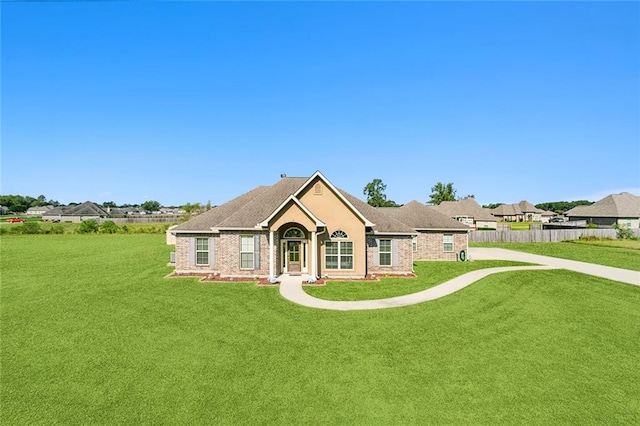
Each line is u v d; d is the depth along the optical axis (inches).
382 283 797.9
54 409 301.1
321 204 876.0
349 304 623.2
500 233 1736.0
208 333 478.9
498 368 377.7
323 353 414.6
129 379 352.2
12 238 1850.4
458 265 1042.7
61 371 368.5
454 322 525.7
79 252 1298.0
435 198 3427.7
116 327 502.0
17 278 836.0
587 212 2491.4
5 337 464.1
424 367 379.2
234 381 348.5
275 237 864.9
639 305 613.0
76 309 587.8
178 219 3277.6
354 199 1031.0
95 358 400.2
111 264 1035.3
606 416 293.9
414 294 694.5
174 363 387.5
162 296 675.4
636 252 1300.4
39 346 434.3
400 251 915.4
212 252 914.7
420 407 305.3
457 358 401.7
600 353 417.7
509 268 961.5
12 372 366.6
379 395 324.2
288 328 498.9
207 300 647.8
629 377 360.2
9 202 6299.2
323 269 873.5
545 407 306.2
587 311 578.2
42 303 623.5
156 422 283.4
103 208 4276.6
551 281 791.7
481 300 644.7
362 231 873.5
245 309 591.5
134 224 2778.1
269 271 856.9
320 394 325.7
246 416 291.9
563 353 416.8
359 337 465.1
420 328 500.1
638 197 2400.3
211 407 304.0
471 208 2600.9
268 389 334.0
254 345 438.0
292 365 383.2
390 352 417.7
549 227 2231.8
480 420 287.3
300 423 282.8
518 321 529.3
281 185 1016.9
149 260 1111.0
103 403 310.0
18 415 292.4
